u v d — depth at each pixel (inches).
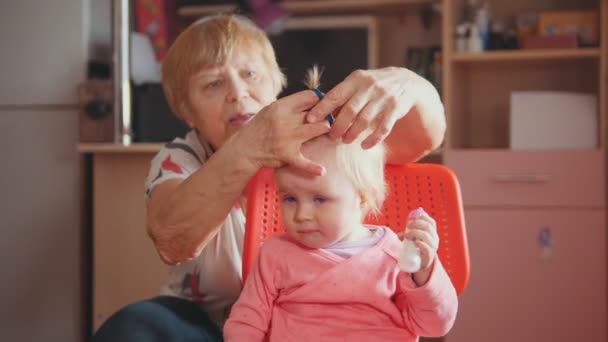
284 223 42.2
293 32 105.3
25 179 100.8
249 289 43.6
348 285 41.7
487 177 93.7
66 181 100.0
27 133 101.0
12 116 101.4
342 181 40.8
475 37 98.9
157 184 50.4
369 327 41.5
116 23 96.8
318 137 41.2
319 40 105.0
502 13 110.8
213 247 52.1
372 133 40.5
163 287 54.9
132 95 98.0
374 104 39.8
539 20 99.5
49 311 100.0
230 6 108.7
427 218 40.4
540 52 95.6
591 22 97.7
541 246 92.5
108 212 96.8
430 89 46.4
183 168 52.2
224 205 44.7
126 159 96.6
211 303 54.0
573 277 91.7
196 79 53.5
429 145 48.1
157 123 97.7
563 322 92.0
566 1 108.8
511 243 93.1
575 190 91.8
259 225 47.4
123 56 96.9
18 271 100.6
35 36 101.1
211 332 49.7
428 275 39.8
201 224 45.6
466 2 107.6
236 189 43.8
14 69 101.4
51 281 99.7
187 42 54.2
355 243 43.2
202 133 55.1
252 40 54.2
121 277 96.7
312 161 40.6
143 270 96.3
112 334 46.0
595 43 97.4
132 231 96.5
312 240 41.7
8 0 101.5
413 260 38.5
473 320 93.7
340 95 40.0
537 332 92.5
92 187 101.3
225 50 52.7
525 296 92.8
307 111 41.6
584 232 91.5
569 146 95.0
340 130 39.9
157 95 98.0
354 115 39.6
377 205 46.5
